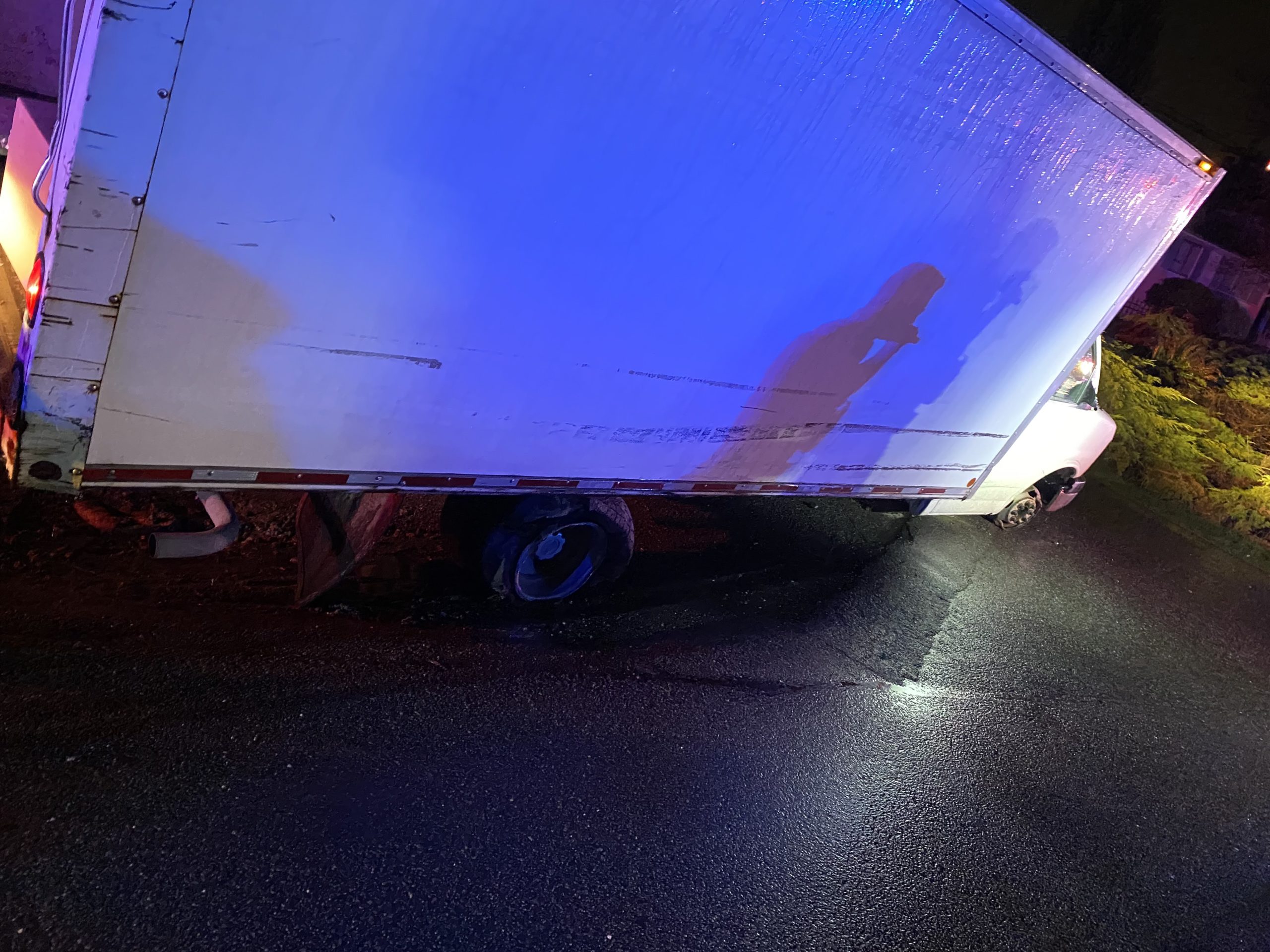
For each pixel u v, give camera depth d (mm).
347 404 3271
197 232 2635
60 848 2770
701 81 3178
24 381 2705
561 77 2902
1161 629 7430
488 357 3447
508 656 4383
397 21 2559
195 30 2332
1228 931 4207
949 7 3586
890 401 5086
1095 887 4195
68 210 2436
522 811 3490
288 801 3193
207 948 2629
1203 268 19391
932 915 3697
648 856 3484
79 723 3211
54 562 4012
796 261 3924
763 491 5188
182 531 4535
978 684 5602
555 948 2994
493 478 3936
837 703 4902
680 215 3463
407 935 2861
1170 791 5168
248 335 2908
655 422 4180
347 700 3752
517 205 3086
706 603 5461
